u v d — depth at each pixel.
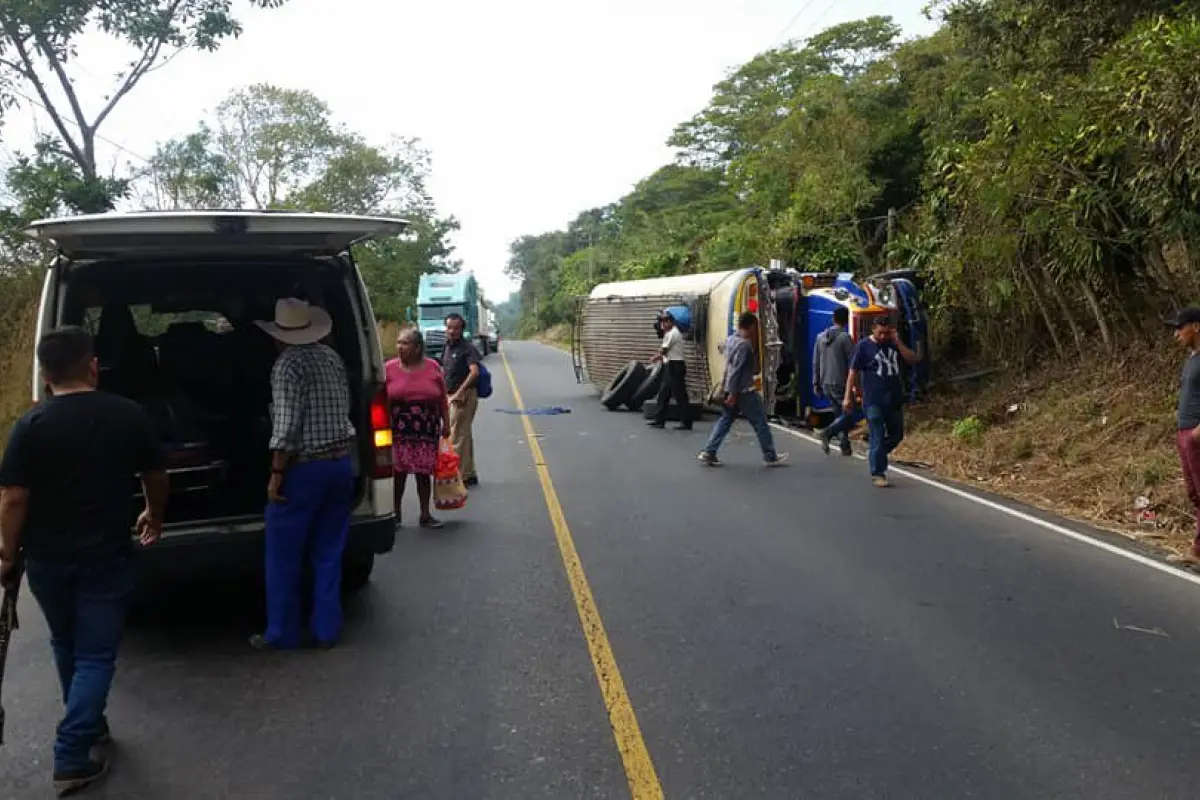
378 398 6.08
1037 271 13.37
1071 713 4.65
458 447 10.47
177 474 5.86
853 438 14.09
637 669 5.24
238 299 6.90
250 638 5.82
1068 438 11.11
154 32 16.53
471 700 4.88
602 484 10.62
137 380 6.76
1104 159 11.11
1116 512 8.93
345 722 4.66
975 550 7.67
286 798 3.96
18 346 14.12
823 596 6.49
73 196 16.30
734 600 6.42
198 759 4.31
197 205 20.19
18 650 5.84
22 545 4.15
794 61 44.75
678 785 3.99
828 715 4.64
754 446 13.43
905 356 10.43
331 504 5.64
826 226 21.33
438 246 42.91
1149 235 10.98
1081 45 12.62
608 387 19.86
